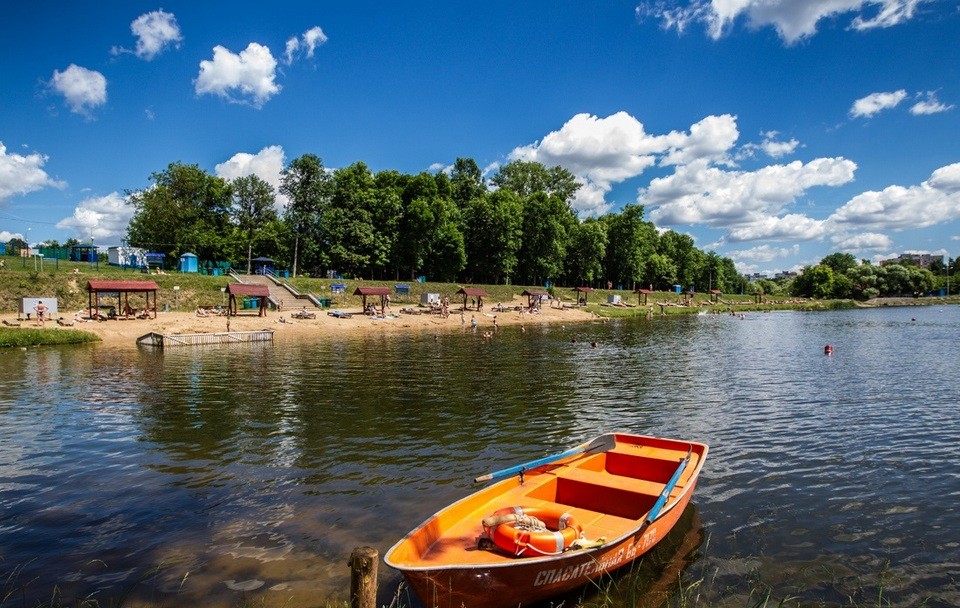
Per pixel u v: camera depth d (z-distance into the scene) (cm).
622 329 5906
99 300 5019
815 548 939
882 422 1781
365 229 7806
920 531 1007
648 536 842
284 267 8500
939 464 1368
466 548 778
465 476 1273
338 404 2030
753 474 1297
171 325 4447
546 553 745
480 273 9425
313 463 1363
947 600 796
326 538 956
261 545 932
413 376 2678
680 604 771
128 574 841
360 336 4750
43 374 2633
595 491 965
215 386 2366
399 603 767
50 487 1205
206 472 1298
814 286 15062
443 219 8319
